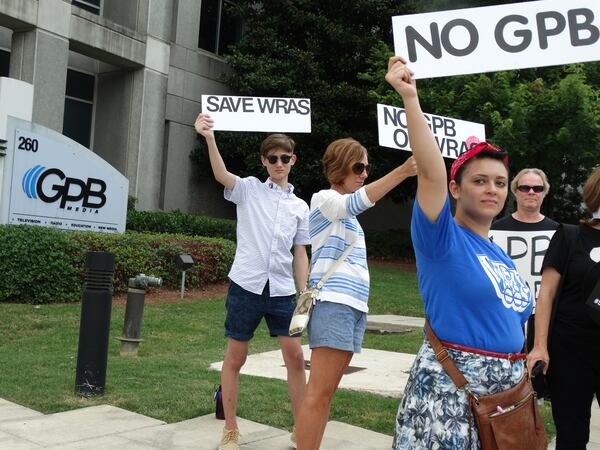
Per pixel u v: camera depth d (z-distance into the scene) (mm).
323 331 3422
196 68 20656
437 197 2273
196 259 12430
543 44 3076
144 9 18641
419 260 2428
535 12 3082
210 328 9094
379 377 6391
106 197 11766
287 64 19281
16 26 15859
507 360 2359
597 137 13734
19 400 5156
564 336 3449
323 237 3584
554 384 3496
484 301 2338
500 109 14305
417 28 3092
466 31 3084
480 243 2457
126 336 7117
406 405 2432
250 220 4285
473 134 6066
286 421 4828
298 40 20484
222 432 4523
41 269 9898
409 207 27031
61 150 10969
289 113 5605
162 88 19297
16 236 9867
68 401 5121
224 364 4211
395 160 20062
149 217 15977
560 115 13820
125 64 18609
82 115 19312
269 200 4359
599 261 3414
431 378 2371
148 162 18984
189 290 12289
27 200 10578
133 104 18812
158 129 19266
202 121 4488
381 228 26875
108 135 19219
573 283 3482
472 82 14359
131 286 7164
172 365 6605
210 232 17281
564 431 3428
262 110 5590
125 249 11055
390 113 5730
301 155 19453
